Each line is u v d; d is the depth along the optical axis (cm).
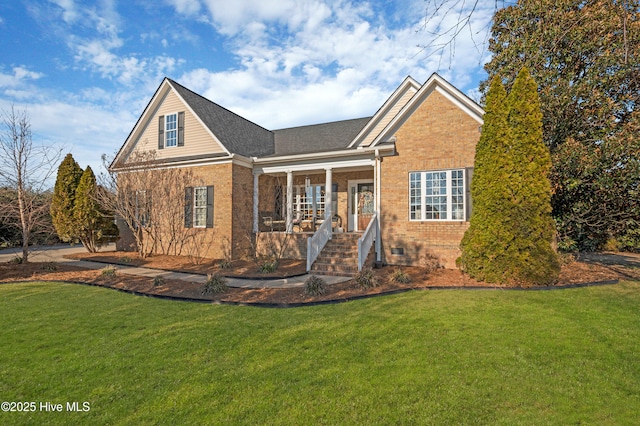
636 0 923
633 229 1116
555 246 1092
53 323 593
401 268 1120
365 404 332
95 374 402
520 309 625
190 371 405
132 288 888
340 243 1230
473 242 896
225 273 1088
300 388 362
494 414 316
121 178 1458
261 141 1748
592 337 491
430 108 1149
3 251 1747
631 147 923
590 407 328
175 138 1588
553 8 1077
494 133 888
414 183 1170
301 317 619
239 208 1422
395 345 473
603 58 980
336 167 1328
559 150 1045
